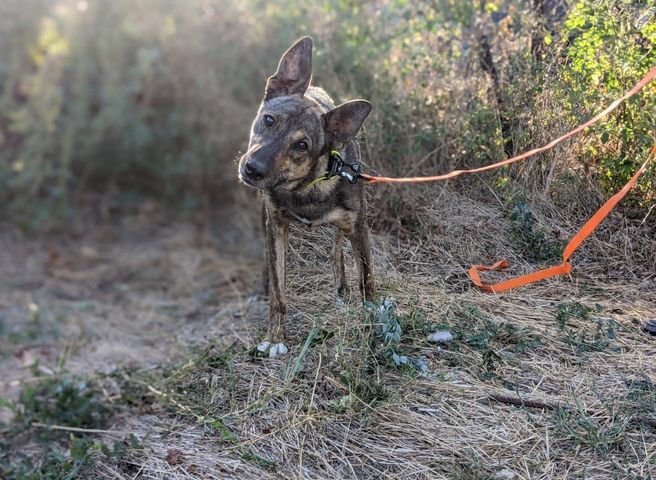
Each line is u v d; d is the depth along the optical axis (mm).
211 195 3486
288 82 1862
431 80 2471
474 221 2242
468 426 1687
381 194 2326
